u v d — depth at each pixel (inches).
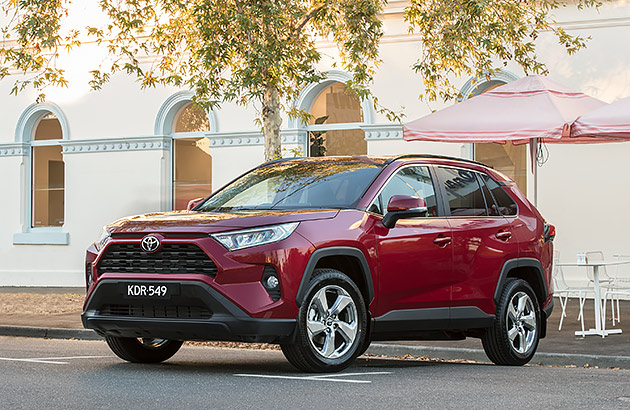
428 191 334.3
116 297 295.0
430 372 308.8
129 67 560.1
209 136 761.0
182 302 283.9
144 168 787.4
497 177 364.8
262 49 476.7
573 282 647.8
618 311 494.9
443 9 508.1
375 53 523.8
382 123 703.7
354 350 299.6
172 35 561.6
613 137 527.2
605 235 642.2
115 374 293.1
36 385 266.5
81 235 812.0
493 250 343.0
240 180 350.3
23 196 840.9
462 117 476.1
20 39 549.6
